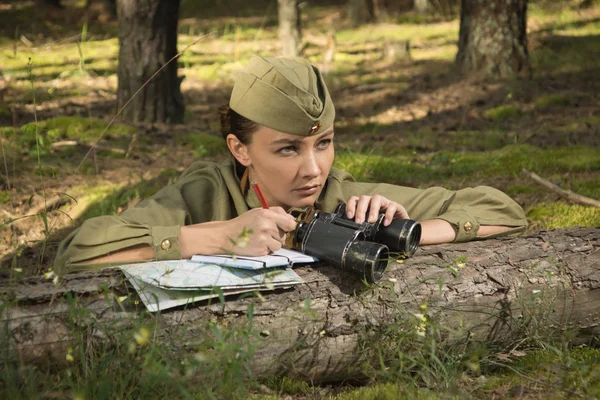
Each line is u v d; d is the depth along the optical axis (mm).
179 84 9891
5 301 2348
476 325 2814
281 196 2873
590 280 2963
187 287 2428
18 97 10734
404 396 2529
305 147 2787
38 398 2246
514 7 12141
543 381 2709
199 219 3049
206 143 8398
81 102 10945
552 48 15055
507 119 9742
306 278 2684
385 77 13406
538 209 5391
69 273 2732
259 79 2764
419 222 2941
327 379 2754
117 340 2373
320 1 29016
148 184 6598
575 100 10602
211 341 2385
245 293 2498
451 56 15516
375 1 23047
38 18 22375
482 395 2635
